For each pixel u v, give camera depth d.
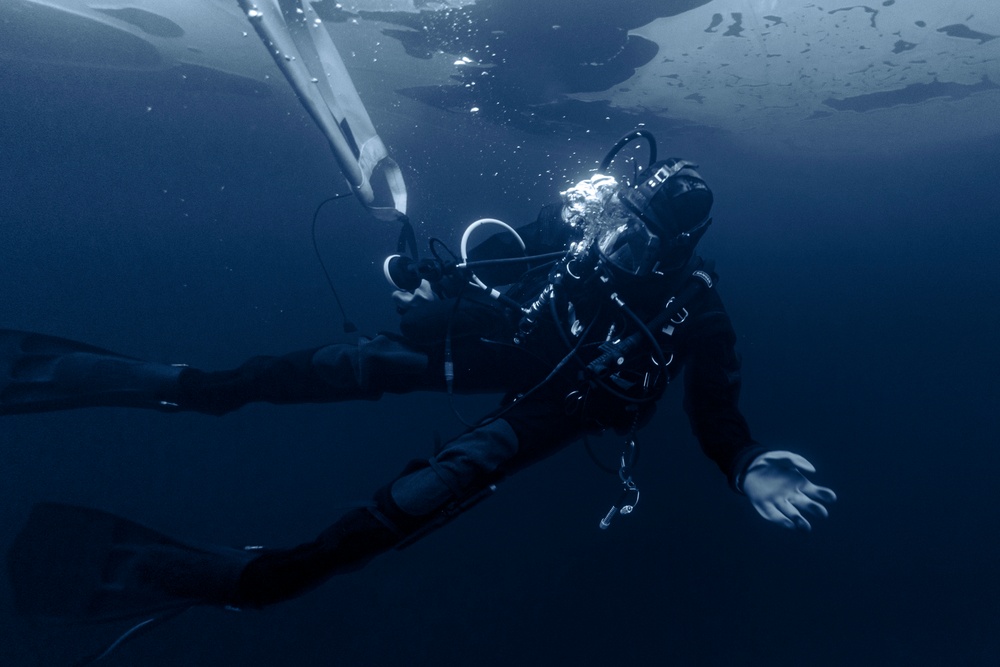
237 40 9.35
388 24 7.99
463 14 7.53
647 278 1.97
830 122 13.07
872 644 10.30
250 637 9.60
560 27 7.75
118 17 8.17
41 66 14.94
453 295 2.23
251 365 2.26
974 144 16.42
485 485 1.94
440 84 10.66
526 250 2.37
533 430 1.99
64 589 1.85
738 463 1.81
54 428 16.45
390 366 2.14
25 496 13.57
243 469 16.59
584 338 1.98
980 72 9.87
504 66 9.34
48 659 8.30
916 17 7.52
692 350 2.11
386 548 1.85
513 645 9.87
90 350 2.38
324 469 17.55
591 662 9.50
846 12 7.31
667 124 12.82
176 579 1.86
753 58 8.86
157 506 14.30
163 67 11.23
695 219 1.94
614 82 9.88
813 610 10.90
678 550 11.94
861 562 12.34
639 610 10.56
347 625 10.12
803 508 1.62
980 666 9.93
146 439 16.97
